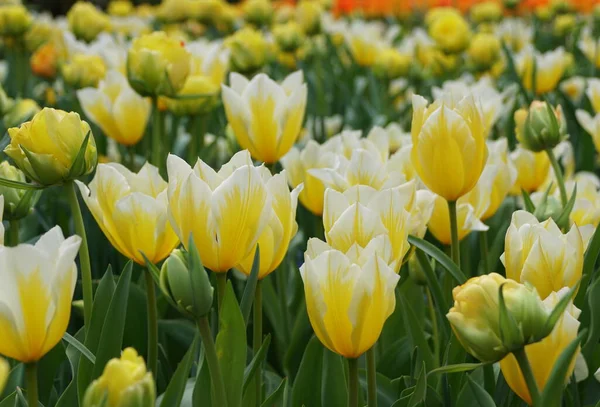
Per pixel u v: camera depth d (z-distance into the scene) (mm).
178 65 1670
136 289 1529
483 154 1362
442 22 3023
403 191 1344
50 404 1426
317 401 1387
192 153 1879
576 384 1358
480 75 3023
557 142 1535
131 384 1137
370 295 1209
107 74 1802
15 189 1450
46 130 1314
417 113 1366
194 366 1461
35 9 6793
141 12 5234
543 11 4449
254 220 1245
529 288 1224
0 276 1180
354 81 3441
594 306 1388
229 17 3938
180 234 1244
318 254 1241
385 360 1462
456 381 1367
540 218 1471
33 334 1191
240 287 1669
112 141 2250
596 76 3004
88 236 1760
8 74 3469
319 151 1564
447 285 1470
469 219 1463
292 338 1553
